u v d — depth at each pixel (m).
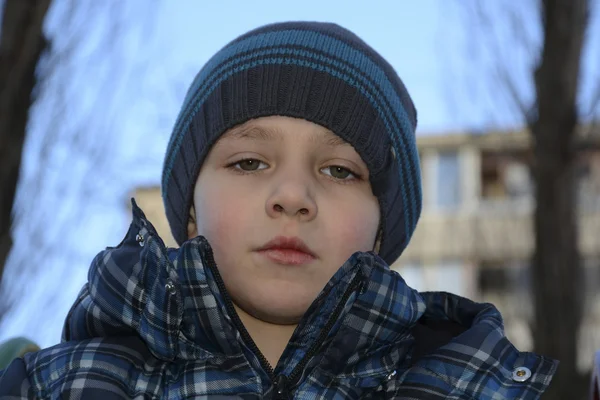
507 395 1.93
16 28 5.13
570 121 6.82
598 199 12.73
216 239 1.97
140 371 1.90
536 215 6.81
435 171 20.19
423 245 19.38
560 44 6.86
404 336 2.00
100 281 1.93
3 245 4.98
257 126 2.06
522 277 15.66
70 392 1.83
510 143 7.34
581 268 6.72
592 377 2.28
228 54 2.24
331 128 2.08
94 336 1.96
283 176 1.99
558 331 6.59
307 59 2.20
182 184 2.19
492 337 2.00
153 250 1.89
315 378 1.89
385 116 2.23
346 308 1.92
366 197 2.09
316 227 1.96
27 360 1.93
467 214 19.36
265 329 2.01
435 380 1.93
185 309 1.90
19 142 5.04
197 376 1.87
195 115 2.20
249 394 1.85
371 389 1.94
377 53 2.38
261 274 1.92
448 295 2.15
